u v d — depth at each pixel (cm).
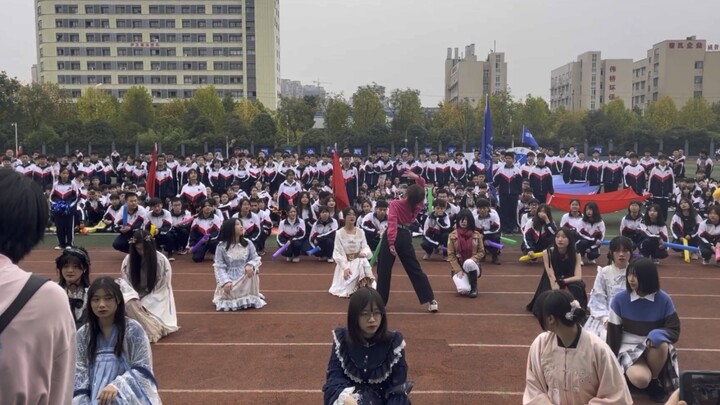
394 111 5225
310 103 5494
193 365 714
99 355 507
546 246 1308
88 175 2433
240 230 973
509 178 1777
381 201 1079
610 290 684
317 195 1716
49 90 5306
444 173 2375
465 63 10588
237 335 832
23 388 202
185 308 980
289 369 700
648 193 1938
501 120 5206
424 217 1680
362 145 4762
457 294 1070
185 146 4672
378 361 428
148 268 806
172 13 9488
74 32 9456
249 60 9569
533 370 466
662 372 575
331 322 895
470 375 682
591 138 5062
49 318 211
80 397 489
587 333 448
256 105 6231
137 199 1371
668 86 9375
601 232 1302
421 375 680
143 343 515
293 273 1262
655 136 4875
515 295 1063
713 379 314
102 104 5606
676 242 1427
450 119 5297
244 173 2253
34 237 226
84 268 612
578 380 441
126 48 9506
